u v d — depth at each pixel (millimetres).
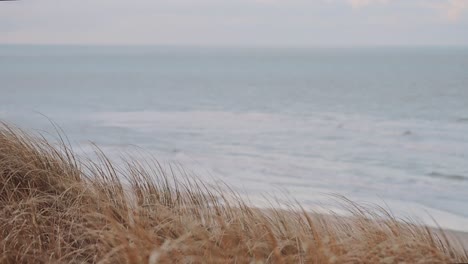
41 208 3668
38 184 4016
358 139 28953
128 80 108750
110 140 28156
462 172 19203
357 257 2852
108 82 101062
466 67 156750
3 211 3525
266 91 73625
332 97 61156
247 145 27047
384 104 50625
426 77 103125
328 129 33562
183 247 2926
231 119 40031
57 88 82375
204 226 3324
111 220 2947
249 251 2961
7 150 4285
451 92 64625
